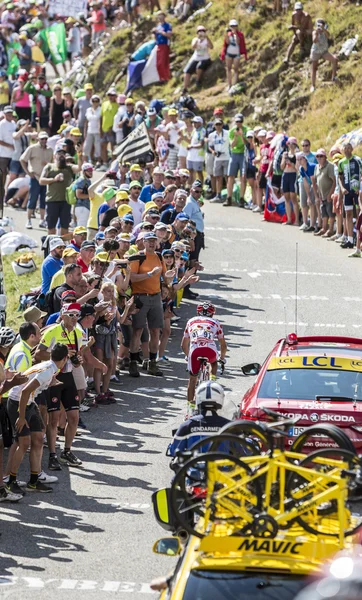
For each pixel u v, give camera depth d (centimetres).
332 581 1380
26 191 9162
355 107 9906
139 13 13712
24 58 12781
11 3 13538
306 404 3131
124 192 6038
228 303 6225
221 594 1734
